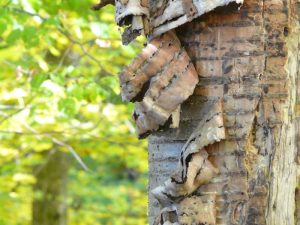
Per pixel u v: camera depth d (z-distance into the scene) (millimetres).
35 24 3252
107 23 3213
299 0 1261
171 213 1267
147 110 1219
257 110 1250
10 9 2848
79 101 2799
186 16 1229
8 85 3436
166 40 1260
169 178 1255
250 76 1246
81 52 3395
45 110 3068
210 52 1249
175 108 1225
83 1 2945
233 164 1241
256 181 1249
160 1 1255
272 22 1251
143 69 1243
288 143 1258
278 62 1253
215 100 1245
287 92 1254
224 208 1241
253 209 1246
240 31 1247
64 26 2975
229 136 1243
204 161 1239
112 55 3328
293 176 1261
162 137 1289
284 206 1260
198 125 1248
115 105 3424
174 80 1231
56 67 3145
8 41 2842
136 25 1252
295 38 1261
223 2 1209
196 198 1243
